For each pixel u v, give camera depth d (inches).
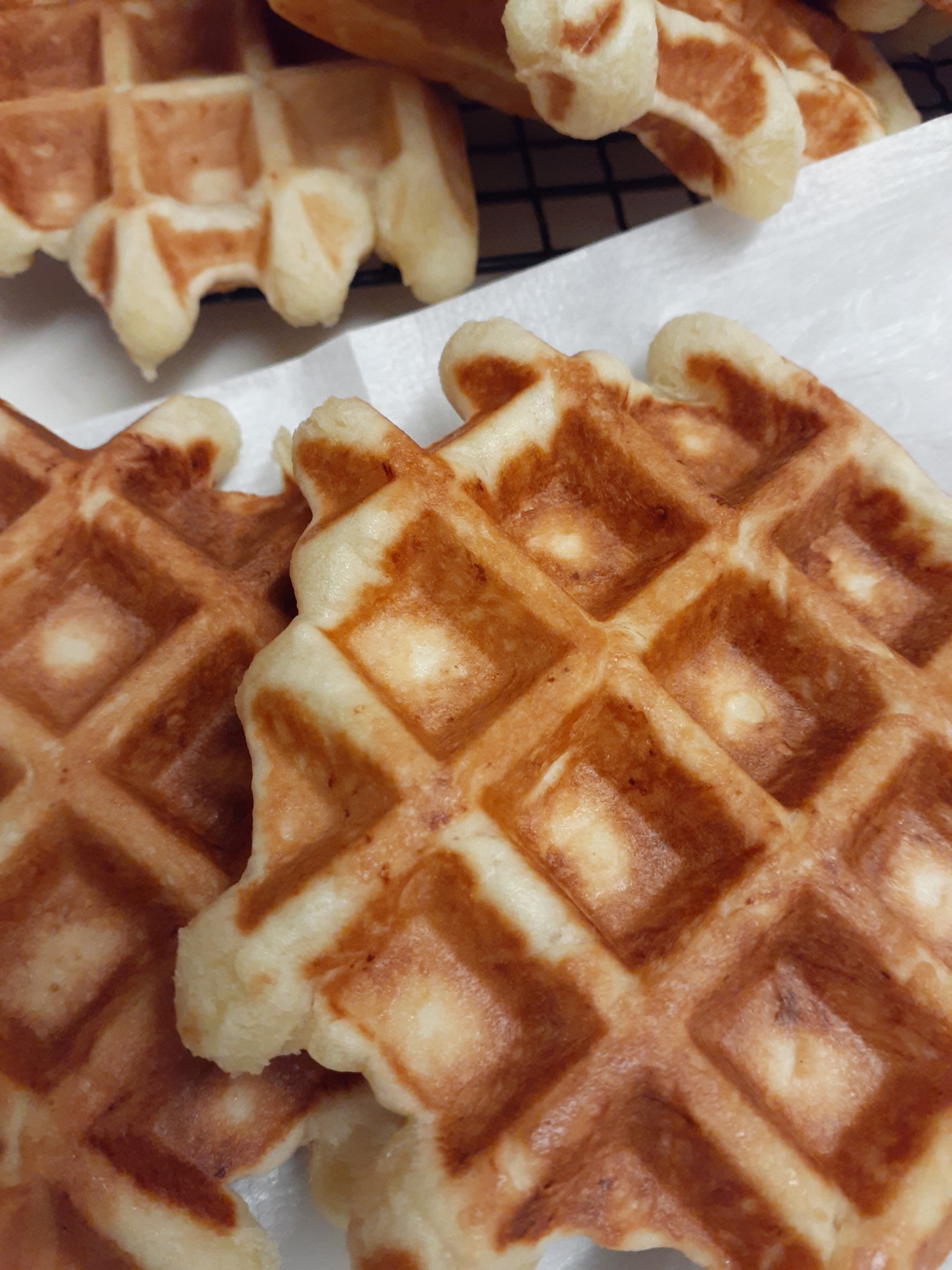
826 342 6.7
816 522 5.2
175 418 5.8
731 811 4.3
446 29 6.3
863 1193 4.1
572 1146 4.0
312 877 4.1
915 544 5.2
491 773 4.2
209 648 5.0
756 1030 4.4
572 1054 4.1
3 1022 4.6
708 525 4.9
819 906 4.3
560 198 8.3
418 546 4.7
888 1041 4.3
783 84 6.0
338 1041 4.1
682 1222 4.2
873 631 5.1
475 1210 3.9
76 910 4.8
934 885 4.6
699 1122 4.0
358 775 4.3
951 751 4.6
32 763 4.7
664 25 5.5
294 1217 4.9
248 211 6.7
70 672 5.2
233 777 5.1
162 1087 4.6
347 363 6.7
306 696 4.3
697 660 5.0
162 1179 4.4
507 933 4.1
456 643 4.8
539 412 5.1
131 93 6.7
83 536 5.3
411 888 4.2
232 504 5.8
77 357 7.5
